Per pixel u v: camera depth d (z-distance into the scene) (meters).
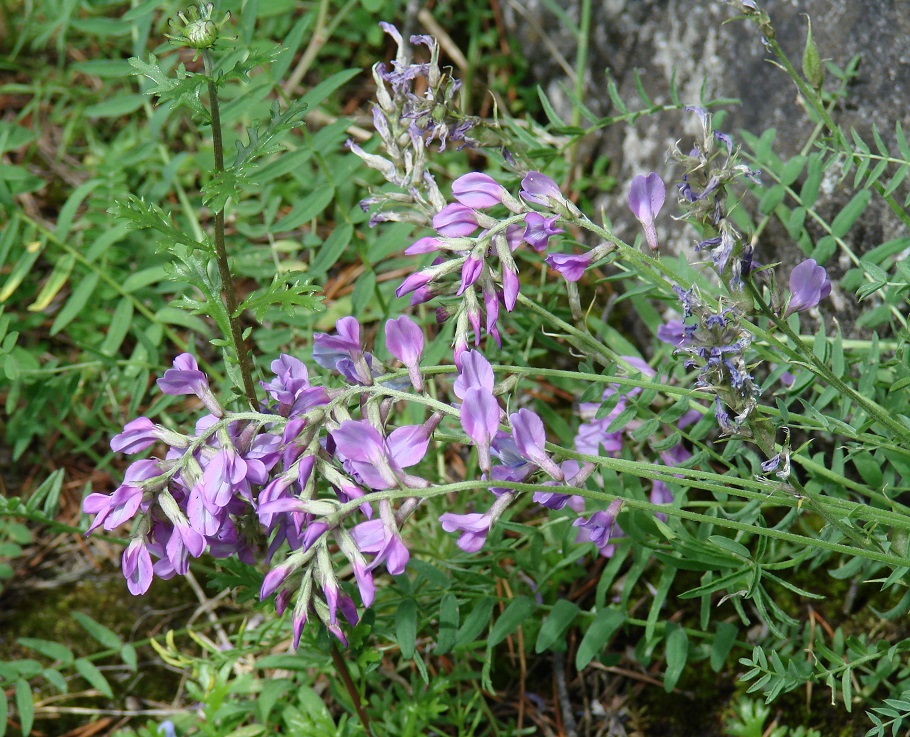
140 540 0.47
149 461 0.47
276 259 0.70
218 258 0.50
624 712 0.62
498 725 0.62
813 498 0.50
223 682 0.59
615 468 0.47
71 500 0.72
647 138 0.74
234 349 0.52
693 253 0.70
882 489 0.54
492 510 0.46
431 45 0.51
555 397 0.71
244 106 0.61
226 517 0.49
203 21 0.47
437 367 0.48
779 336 0.62
